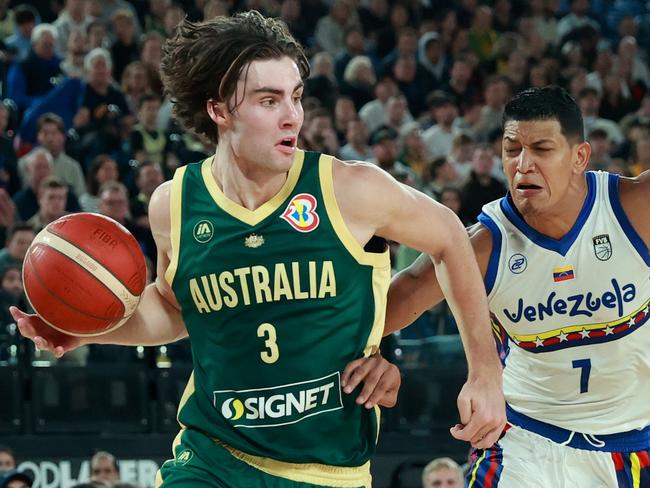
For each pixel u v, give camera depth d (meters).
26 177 10.99
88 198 10.79
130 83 12.87
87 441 8.72
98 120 12.10
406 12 15.90
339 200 3.30
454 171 12.12
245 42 3.21
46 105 12.07
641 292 3.99
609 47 17.28
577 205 3.96
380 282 3.38
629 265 3.96
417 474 9.19
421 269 4.04
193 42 3.30
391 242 10.13
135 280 3.44
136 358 8.92
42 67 12.81
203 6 14.73
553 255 3.97
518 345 4.11
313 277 3.28
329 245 3.29
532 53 16.33
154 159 11.71
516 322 4.06
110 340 3.68
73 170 11.32
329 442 3.39
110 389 8.82
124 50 13.54
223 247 3.30
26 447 8.59
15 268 8.82
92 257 3.39
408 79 14.81
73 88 12.27
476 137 14.06
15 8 14.60
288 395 3.34
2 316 8.68
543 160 3.86
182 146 11.94
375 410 3.48
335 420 3.38
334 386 3.36
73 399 8.73
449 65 15.70
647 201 3.95
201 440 3.45
